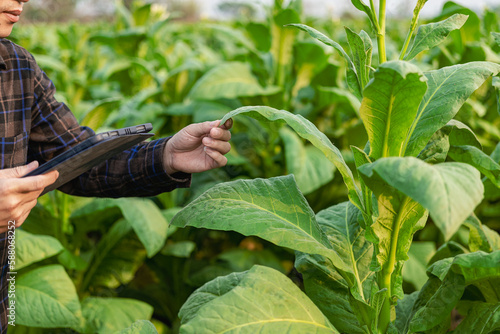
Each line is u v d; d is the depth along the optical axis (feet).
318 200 11.17
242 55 14.30
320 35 4.16
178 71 11.85
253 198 4.47
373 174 3.41
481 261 3.82
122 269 9.08
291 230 4.02
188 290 10.59
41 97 5.37
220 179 12.00
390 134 3.80
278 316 3.69
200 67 12.02
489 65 4.17
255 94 10.16
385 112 3.62
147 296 10.69
